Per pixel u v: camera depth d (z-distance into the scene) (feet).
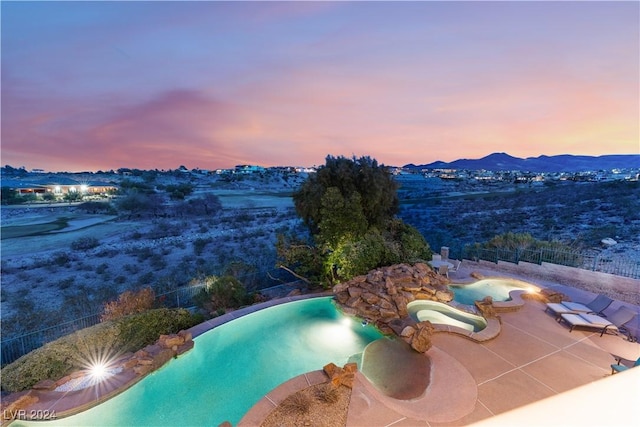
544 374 21.30
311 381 20.80
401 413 17.74
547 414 4.50
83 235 100.27
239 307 39.75
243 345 27.63
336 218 43.29
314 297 37.11
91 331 25.03
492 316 30.19
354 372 21.49
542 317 30.50
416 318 31.48
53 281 59.52
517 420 4.46
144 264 70.69
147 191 177.78
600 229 72.79
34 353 22.82
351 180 49.11
